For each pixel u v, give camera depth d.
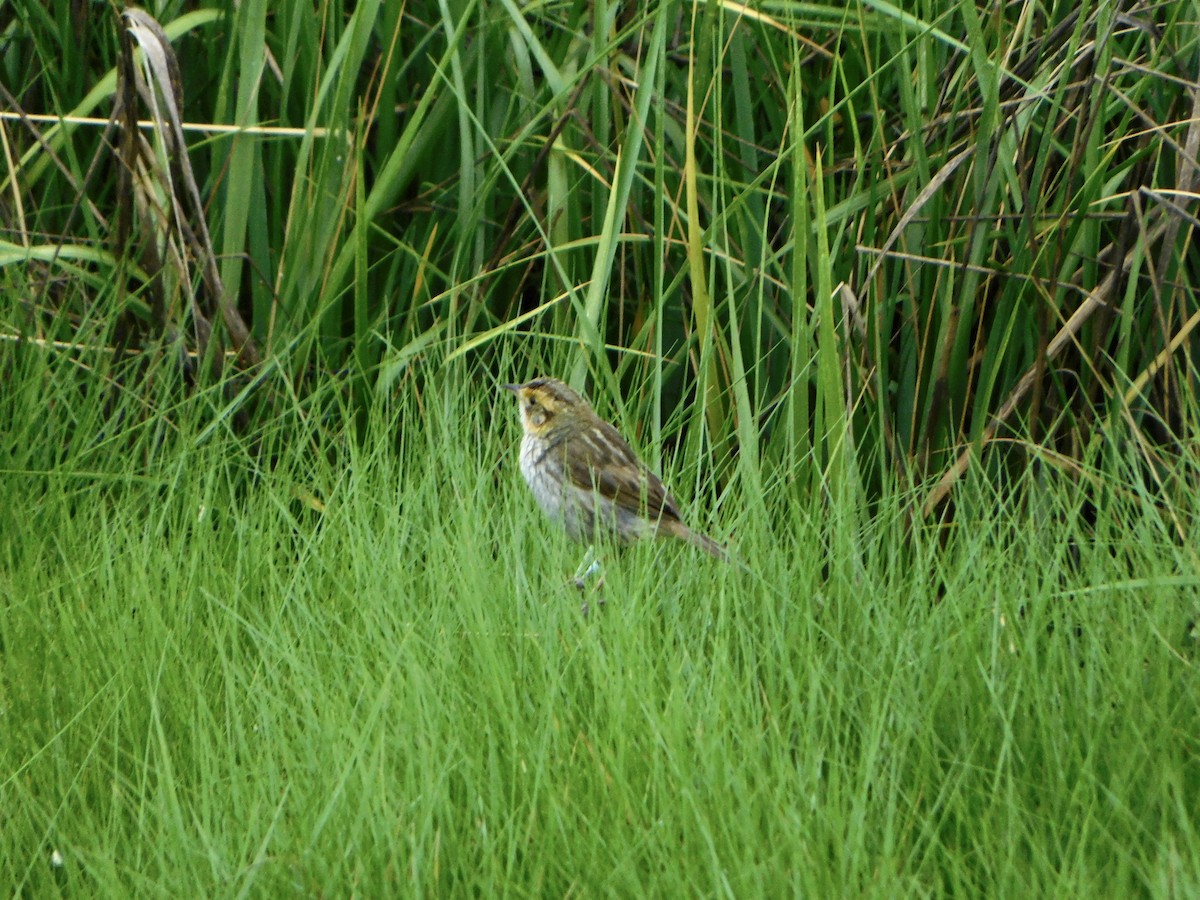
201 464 10.12
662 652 7.57
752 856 5.86
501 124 11.90
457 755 6.79
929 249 10.60
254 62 11.12
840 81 11.48
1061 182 10.77
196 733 7.09
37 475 10.13
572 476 9.52
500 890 6.02
